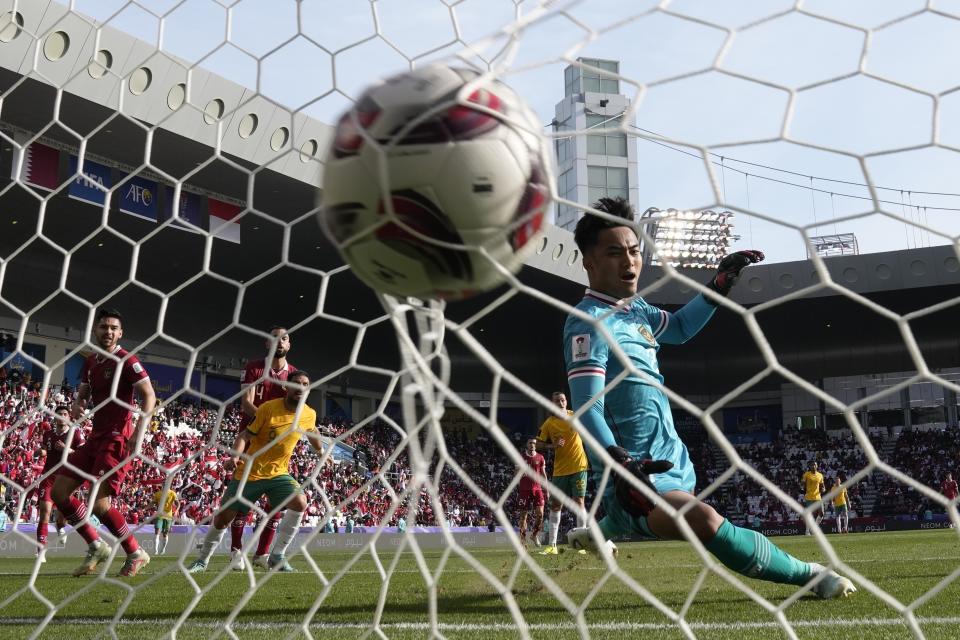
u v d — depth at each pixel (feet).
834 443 154.40
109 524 23.82
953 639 10.21
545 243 105.40
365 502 85.05
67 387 98.22
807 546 49.19
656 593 17.12
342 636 11.81
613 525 14.75
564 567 27.76
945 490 109.40
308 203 90.48
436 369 8.46
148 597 18.19
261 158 79.77
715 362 161.99
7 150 72.28
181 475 74.38
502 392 152.66
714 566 7.67
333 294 121.08
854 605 13.50
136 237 97.86
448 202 7.23
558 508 50.01
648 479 12.51
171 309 118.01
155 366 118.52
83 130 73.05
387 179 7.08
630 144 169.17
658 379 14.37
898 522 125.70
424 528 90.79
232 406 123.95
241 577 24.43
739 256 15.28
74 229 94.32
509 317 132.36
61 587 21.13
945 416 152.05
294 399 26.58
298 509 26.96
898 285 126.52
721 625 11.81
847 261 128.16
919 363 6.61
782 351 158.81
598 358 13.73
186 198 86.74
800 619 12.20
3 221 90.48
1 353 99.71
